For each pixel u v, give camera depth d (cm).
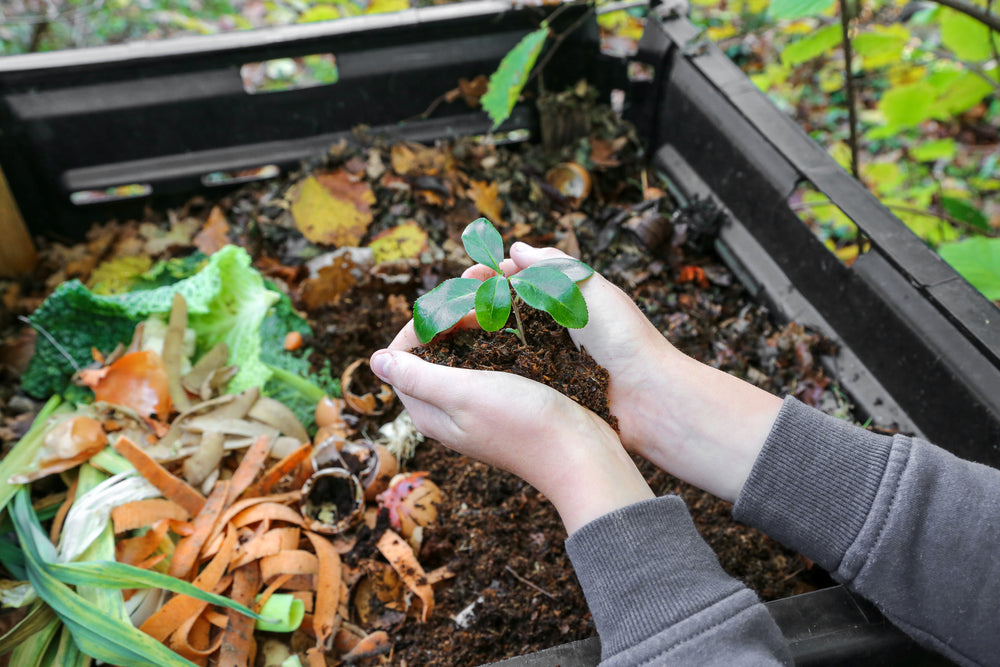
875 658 50
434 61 97
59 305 73
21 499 65
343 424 74
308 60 168
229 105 93
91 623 57
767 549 67
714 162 92
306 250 91
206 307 76
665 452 54
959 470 45
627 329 51
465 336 55
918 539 44
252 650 61
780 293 84
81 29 153
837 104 152
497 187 98
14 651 59
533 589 64
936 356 66
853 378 75
